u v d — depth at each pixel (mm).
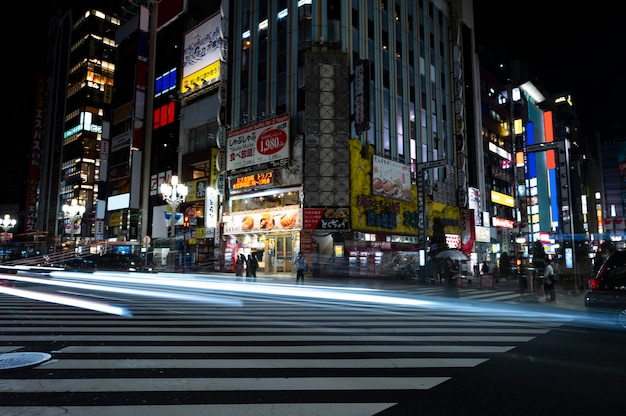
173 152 44469
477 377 4961
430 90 40781
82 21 83938
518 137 59750
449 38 45125
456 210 41125
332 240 29969
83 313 10297
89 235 65375
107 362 5539
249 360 5723
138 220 47500
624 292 8422
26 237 85250
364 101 29484
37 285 19812
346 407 3912
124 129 52219
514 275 30234
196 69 42125
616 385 4660
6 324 8578
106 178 54438
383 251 31969
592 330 8523
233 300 14266
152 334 7590
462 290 20344
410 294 16969
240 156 34156
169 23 48031
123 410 3801
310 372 5141
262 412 3766
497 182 52719
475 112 48469
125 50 54000
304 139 30109
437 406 3953
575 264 20953
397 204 33344
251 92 35000
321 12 31953
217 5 46375
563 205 22094
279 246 31797
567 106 92688
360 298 15469
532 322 9648
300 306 12602
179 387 4504
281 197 31703
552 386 4605
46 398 4109
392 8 37219
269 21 34625
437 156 40219
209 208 37250
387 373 5117
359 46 33250
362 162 31016
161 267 39406
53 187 83625
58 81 88438
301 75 31781
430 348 6605
